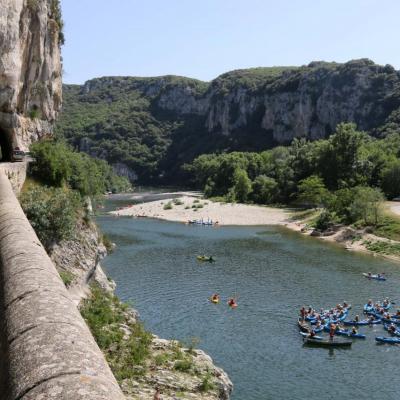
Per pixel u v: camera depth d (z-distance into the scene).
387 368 33.25
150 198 178.38
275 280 56.62
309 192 120.12
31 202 33.81
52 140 55.84
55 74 57.47
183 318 42.66
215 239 85.69
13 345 5.65
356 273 60.34
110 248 70.00
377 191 89.88
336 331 39.41
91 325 26.80
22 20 44.66
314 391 29.75
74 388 4.47
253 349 36.06
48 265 9.30
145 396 19.58
